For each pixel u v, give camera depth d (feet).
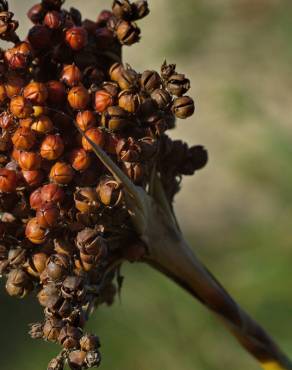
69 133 0.86
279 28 1.98
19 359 1.71
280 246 1.53
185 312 1.48
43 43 0.88
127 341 1.51
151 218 0.94
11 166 0.86
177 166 0.95
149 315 1.50
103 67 0.91
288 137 1.64
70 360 0.84
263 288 1.48
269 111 1.83
